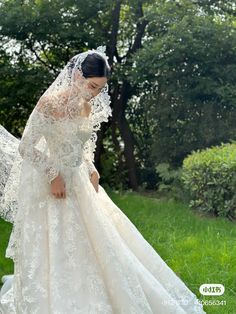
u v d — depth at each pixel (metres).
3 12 11.92
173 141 11.79
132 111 13.16
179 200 9.86
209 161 8.23
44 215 3.39
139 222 7.54
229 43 10.90
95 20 12.77
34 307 3.16
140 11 12.73
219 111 11.22
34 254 3.29
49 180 3.37
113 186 12.70
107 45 12.75
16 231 3.40
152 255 3.80
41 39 12.18
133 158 12.70
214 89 10.80
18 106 12.89
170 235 6.65
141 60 11.30
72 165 3.41
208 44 10.91
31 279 3.22
